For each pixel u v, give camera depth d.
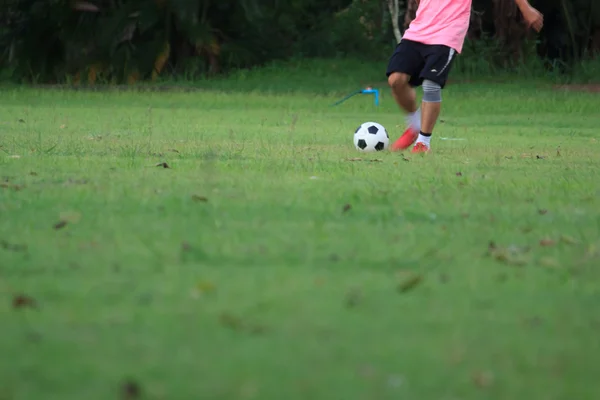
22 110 63.69
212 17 110.69
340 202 20.34
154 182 23.53
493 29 107.00
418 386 8.95
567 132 51.28
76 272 13.45
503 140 44.59
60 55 108.12
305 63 115.06
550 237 16.92
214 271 13.56
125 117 57.88
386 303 11.90
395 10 98.94
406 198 21.25
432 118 34.12
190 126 50.75
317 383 8.96
